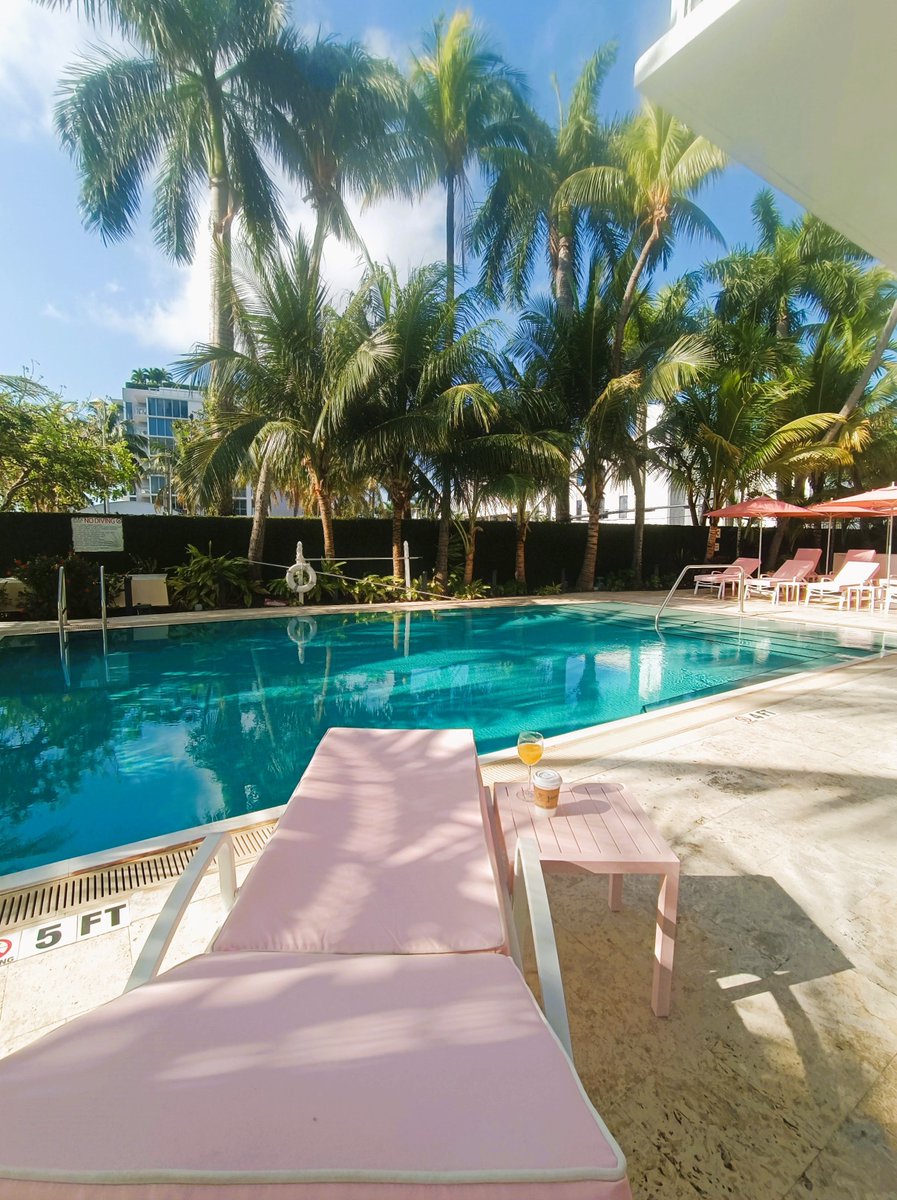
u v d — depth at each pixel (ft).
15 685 20.02
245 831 9.18
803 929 6.72
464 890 4.75
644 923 6.86
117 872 7.91
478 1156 2.20
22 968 6.03
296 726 16.65
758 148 6.29
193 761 14.20
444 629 30.32
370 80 40.78
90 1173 2.08
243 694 19.48
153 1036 2.90
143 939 6.51
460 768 6.84
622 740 12.92
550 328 43.52
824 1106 4.60
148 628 28.27
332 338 32.71
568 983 5.91
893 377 48.47
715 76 5.32
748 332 46.09
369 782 6.48
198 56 34.83
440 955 4.03
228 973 3.57
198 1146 2.22
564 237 50.52
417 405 35.12
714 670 22.97
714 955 6.30
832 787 10.46
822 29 4.70
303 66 38.32
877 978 5.97
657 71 5.39
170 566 35.70
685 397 45.96
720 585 43.50
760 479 49.78
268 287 32.53
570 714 17.89
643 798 10.03
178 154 39.11
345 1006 3.25
